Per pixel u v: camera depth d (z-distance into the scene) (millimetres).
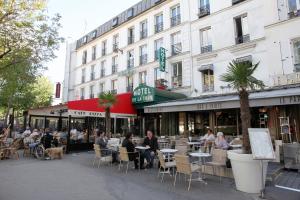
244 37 15906
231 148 10070
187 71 18594
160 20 21812
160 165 8859
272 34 14078
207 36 18109
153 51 21766
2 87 22109
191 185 7227
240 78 6930
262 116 13672
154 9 22188
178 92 19062
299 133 12227
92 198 5930
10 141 14078
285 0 13992
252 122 14055
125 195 6199
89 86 30000
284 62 13438
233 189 6793
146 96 16859
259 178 6453
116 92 25562
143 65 22500
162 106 14406
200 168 7738
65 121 23266
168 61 20172
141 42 23156
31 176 8430
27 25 13711
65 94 33625
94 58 30219
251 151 6613
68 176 8469
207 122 16484
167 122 18875
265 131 6355
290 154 9078
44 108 18688
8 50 14133
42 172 9156
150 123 20203
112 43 27094
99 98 14727
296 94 9258
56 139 14508
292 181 7508
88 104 14406
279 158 10344
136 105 17812
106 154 11422
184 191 6594
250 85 7062
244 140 6914
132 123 21766
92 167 10352
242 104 7082
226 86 15914
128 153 9531
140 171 9461
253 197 6047
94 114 14672
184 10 19516
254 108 14062
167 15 20906
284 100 9547
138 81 22906
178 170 7172
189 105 12969
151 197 6043
